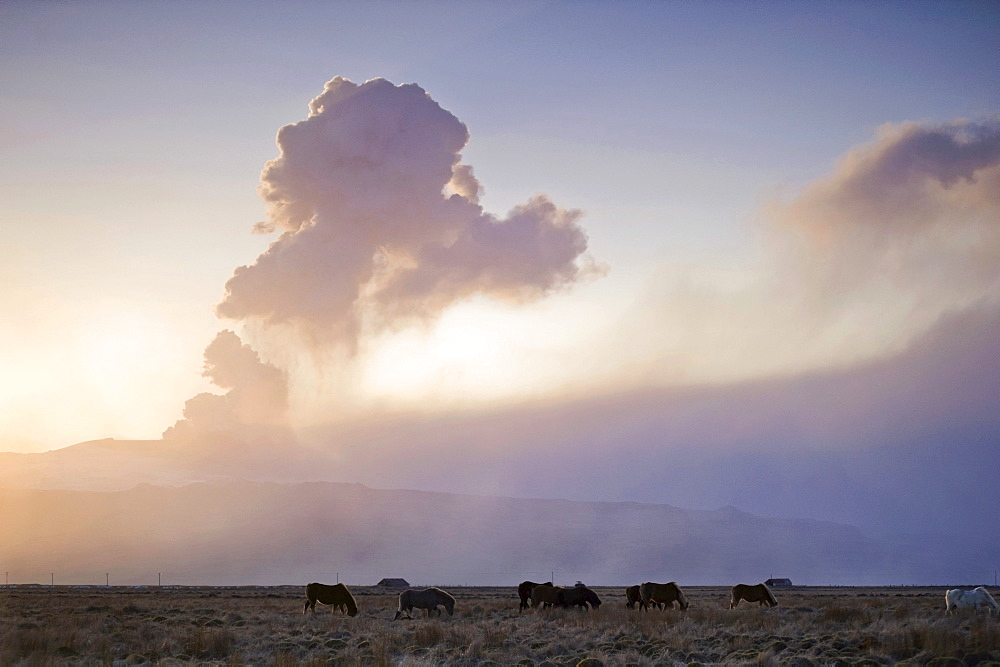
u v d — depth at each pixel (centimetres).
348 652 2795
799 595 9094
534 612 4766
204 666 2603
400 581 15975
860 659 2569
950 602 4119
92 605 5788
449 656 2761
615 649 2970
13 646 2794
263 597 8181
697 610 4728
